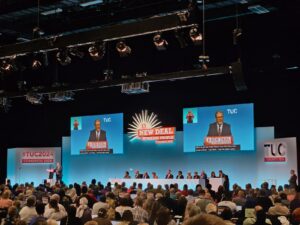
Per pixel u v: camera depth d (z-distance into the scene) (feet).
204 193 38.93
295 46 55.93
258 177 66.39
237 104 67.92
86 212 28.53
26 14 50.62
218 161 70.23
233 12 49.65
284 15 51.78
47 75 70.38
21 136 83.82
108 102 80.07
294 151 61.21
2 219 25.21
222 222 3.92
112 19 50.62
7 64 42.24
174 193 44.57
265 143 65.16
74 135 81.97
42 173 82.38
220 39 59.77
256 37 57.67
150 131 75.77
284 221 28.50
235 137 67.92
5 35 57.21
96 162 80.43
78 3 46.80
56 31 53.83
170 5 46.98
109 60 67.36
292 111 63.46
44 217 27.71
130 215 22.72
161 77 51.39
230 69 46.57
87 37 34.58
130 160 77.56
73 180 82.33
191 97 72.54
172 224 19.95
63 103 83.97
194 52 61.77
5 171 85.61
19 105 83.41
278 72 63.21
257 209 24.32
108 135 78.84
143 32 32.09
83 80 69.56
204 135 70.49
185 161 73.00
